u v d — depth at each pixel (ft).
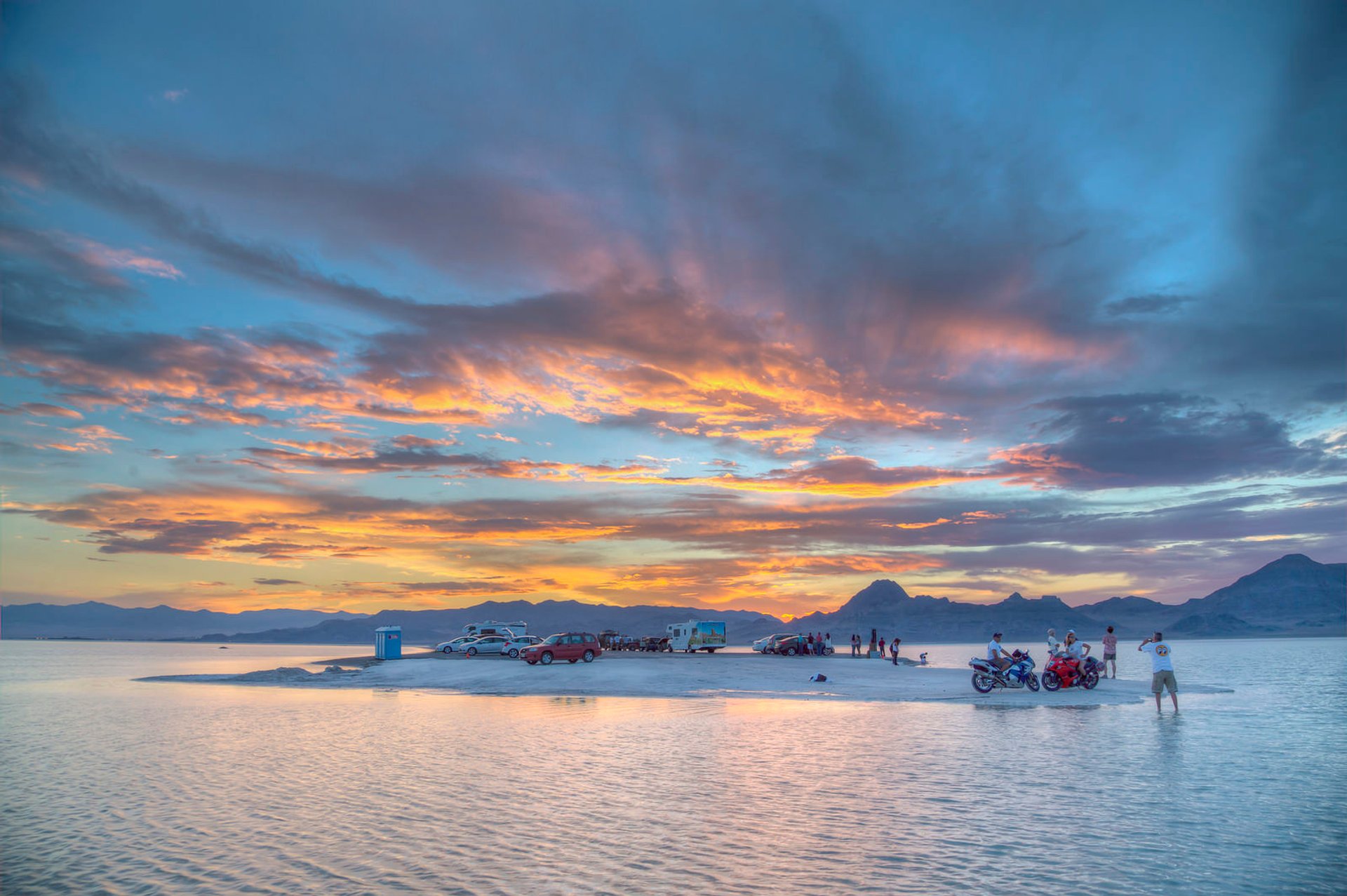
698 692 127.65
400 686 156.35
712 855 35.53
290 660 404.77
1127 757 60.49
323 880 32.89
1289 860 34.24
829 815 42.60
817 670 164.35
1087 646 120.78
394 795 49.62
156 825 42.96
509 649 213.66
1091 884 31.19
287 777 56.70
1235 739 70.13
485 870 33.73
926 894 30.17
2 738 81.35
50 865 35.76
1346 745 66.23
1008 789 48.85
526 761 61.67
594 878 32.40
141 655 554.46
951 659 457.27
